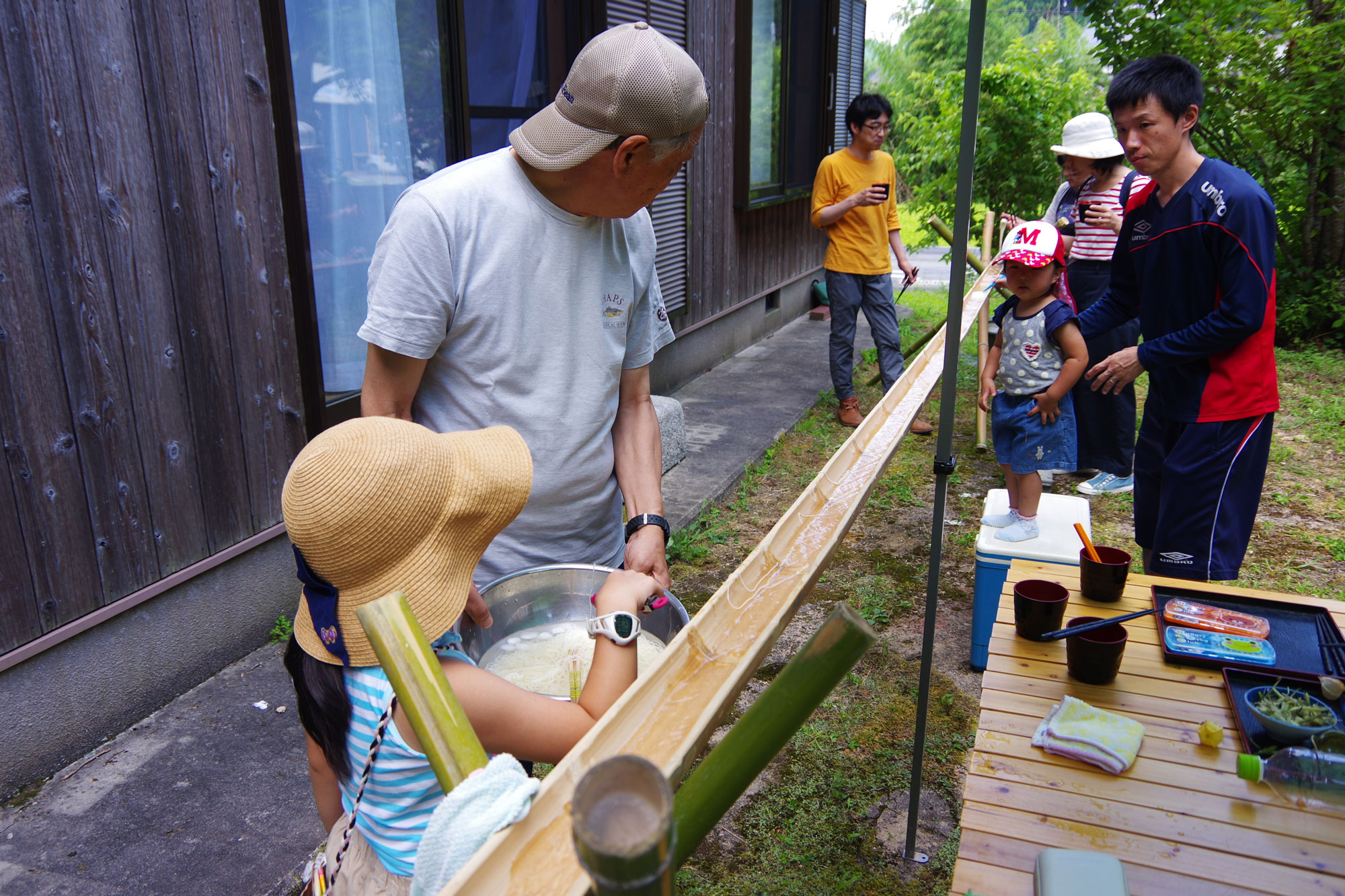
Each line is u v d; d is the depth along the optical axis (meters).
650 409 2.05
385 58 3.63
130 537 2.81
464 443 1.24
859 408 6.33
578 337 1.76
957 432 6.12
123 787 2.61
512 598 1.61
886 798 2.68
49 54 2.44
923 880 2.38
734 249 7.58
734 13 6.90
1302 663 1.95
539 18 4.78
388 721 1.15
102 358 2.67
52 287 2.52
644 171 1.60
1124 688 1.92
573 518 1.88
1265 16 7.46
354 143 3.56
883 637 3.55
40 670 2.61
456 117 4.02
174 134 2.80
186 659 3.06
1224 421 2.68
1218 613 2.12
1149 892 1.38
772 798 2.68
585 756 0.86
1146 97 2.63
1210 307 2.69
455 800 0.79
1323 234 8.10
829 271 5.98
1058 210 5.09
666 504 4.63
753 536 4.50
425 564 1.14
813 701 0.64
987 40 19.58
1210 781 1.63
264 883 2.27
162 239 2.81
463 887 0.73
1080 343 3.14
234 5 2.94
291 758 2.74
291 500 1.12
